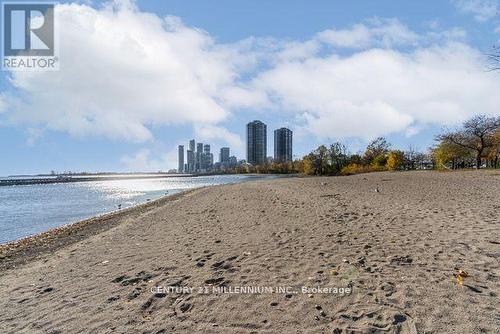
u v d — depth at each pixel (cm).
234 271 682
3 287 707
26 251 1134
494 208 1270
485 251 711
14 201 4125
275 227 1134
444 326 421
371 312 471
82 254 971
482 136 4894
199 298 557
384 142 9075
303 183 3750
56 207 3266
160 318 493
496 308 461
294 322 460
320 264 692
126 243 1082
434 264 650
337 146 9631
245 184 4838
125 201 3775
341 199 1878
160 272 712
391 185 2727
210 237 1047
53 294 631
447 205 1410
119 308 537
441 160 5856
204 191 3816
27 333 473
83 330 470
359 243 843
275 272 661
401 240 846
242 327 454
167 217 1678
